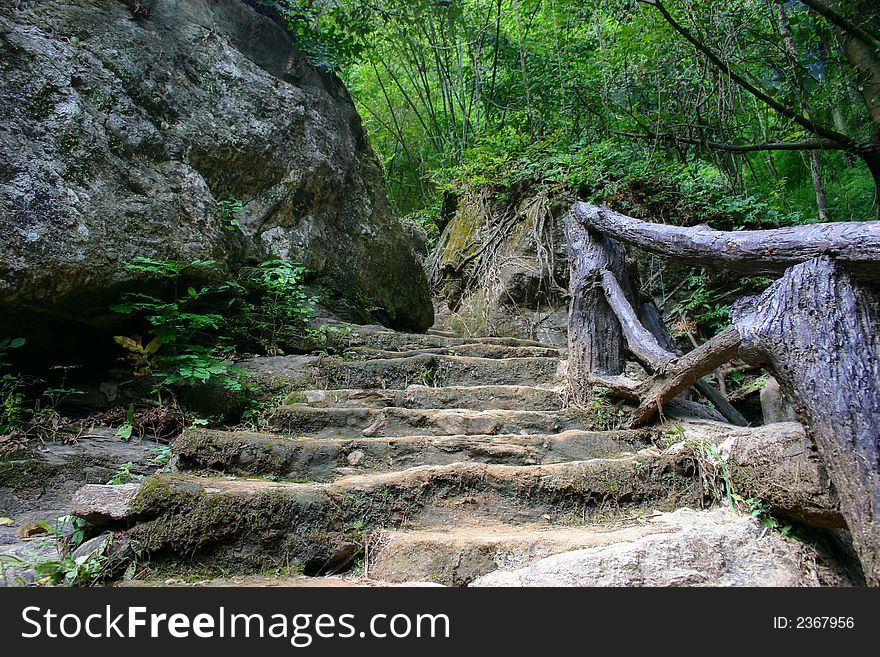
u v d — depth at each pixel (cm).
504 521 225
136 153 352
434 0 807
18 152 283
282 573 189
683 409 312
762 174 934
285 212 479
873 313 181
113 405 305
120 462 261
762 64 687
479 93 888
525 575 178
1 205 267
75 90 326
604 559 178
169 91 404
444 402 337
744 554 195
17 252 266
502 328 675
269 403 317
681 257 271
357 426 293
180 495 188
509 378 385
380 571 193
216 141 425
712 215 621
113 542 182
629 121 775
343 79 938
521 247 701
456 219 833
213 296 384
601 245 366
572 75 786
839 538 215
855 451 165
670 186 635
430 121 1049
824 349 178
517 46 887
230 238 425
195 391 315
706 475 238
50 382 313
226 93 450
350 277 531
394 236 602
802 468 199
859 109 783
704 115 715
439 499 226
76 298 294
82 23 362
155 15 423
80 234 291
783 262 205
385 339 439
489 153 753
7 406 274
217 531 187
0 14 317
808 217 750
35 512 228
